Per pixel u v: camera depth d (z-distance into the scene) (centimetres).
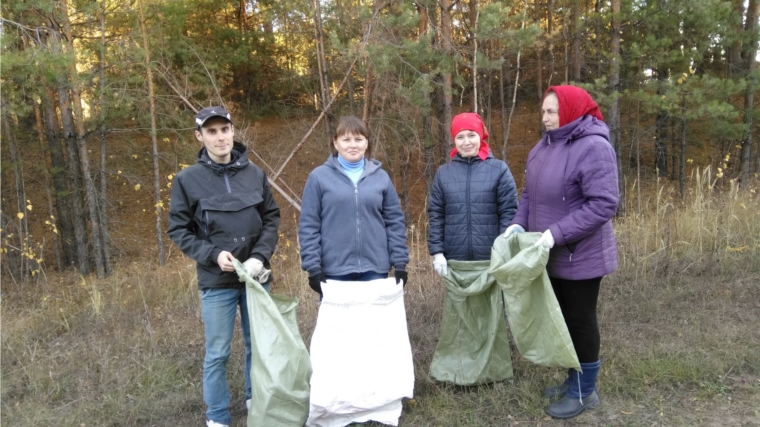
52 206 973
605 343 363
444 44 737
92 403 318
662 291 454
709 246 559
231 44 1216
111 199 1077
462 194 317
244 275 257
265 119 1225
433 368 323
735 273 491
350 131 280
